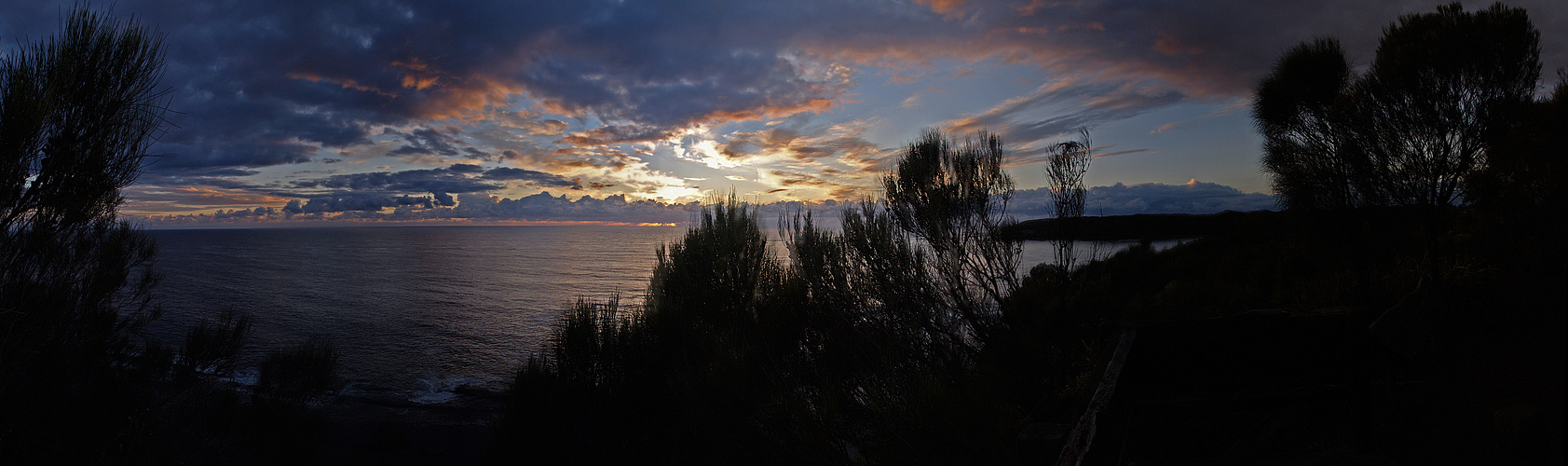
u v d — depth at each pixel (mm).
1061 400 3504
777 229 6602
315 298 95938
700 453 5934
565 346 7102
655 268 7121
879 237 5680
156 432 5184
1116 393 2076
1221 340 2561
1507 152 4625
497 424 7836
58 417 4391
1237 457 2570
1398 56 6008
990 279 5418
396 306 87062
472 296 98875
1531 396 2287
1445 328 3260
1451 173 5562
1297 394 2477
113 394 5320
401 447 19344
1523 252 3867
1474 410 2387
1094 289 4836
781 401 4492
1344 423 2629
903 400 3816
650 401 6477
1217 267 10508
